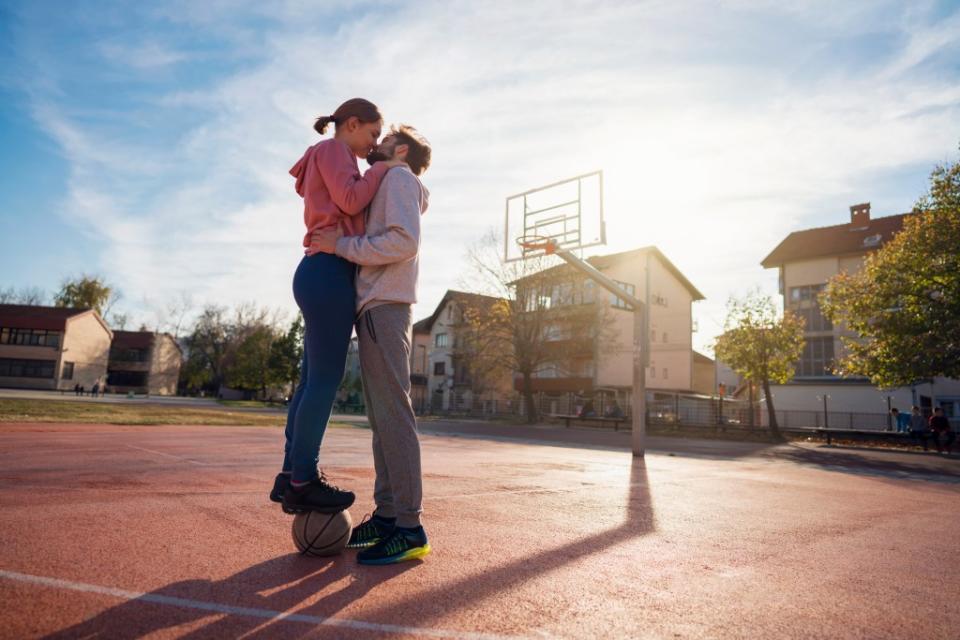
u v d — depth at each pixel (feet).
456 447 36.22
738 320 84.79
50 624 4.68
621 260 130.52
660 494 16.24
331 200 7.77
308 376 7.66
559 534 9.66
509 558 7.84
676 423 91.50
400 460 7.61
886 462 45.27
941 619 6.03
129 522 8.77
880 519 13.35
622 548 8.81
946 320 59.21
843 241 112.47
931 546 10.22
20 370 193.57
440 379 172.86
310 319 7.52
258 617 5.14
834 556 8.97
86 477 13.82
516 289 105.50
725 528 11.10
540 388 131.85
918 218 62.64
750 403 88.84
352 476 16.96
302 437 7.27
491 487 15.92
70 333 199.62
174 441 28.14
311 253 7.79
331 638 4.73
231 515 9.74
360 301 7.80
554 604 5.97
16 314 196.95
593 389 120.98
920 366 60.39
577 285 105.60
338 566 7.03
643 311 34.32
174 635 4.63
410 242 7.67
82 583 5.77
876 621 5.88
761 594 6.68
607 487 17.46
